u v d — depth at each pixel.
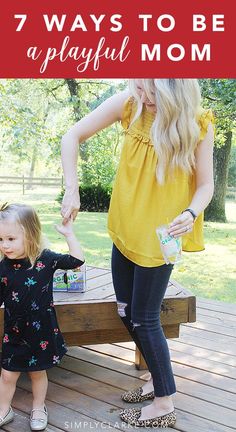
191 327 3.18
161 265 1.88
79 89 13.02
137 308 1.95
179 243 1.83
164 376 1.99
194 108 1.74
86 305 2.28
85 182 12.50
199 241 1.99
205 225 9.59
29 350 1.94
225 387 2.39
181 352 2.79
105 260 5.87
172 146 1.75
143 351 2.00
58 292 2.44
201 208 1.84
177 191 1.86
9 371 1.99
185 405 2.22
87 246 6.79
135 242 1.89
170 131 1.72
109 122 2.02
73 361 2.66
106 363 2.64
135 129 1.92
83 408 2.18
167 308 2.37
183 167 1.79
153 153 1.85
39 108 12.70
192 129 1.73
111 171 12.49
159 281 1.91
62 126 13.21
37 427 2.00
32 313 1.92
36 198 14.24
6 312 1.96
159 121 1.73
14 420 2.08
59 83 12.75
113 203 2.00
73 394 2.31
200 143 1.83
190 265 5.92
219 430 2.01
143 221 1.87
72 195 1.97
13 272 1.94
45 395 2.13
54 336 1.97
